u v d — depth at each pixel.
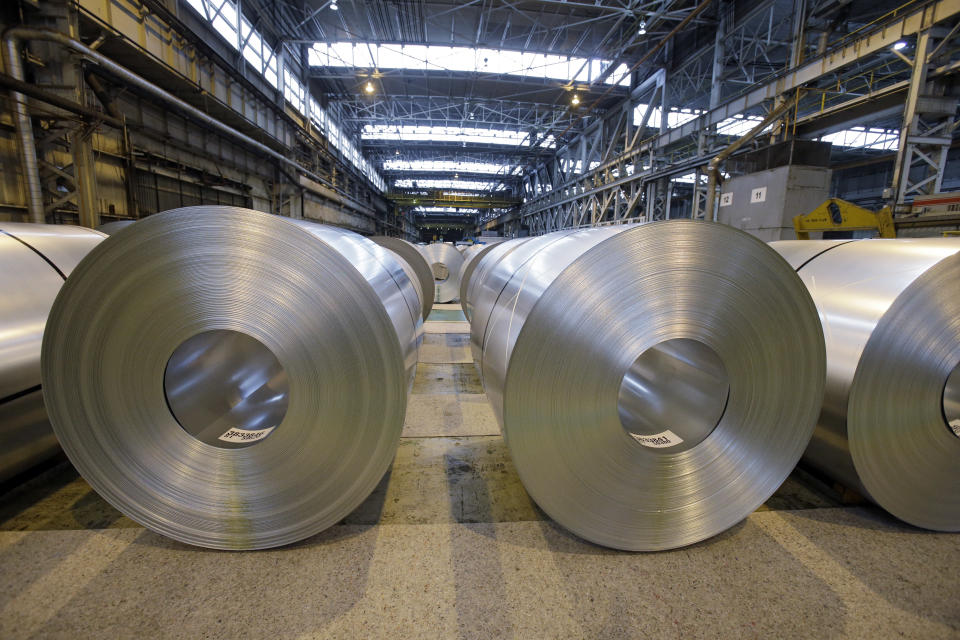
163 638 1.21
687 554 1.61
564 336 1.50
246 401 2.03
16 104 4.85
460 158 25.53
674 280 1.55
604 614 1.33
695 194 10.56
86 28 5.82
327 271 1.48
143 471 1.57
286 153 12.80
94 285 1.45
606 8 10.03
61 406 1.50
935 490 1.79
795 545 1.66
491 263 3.49
